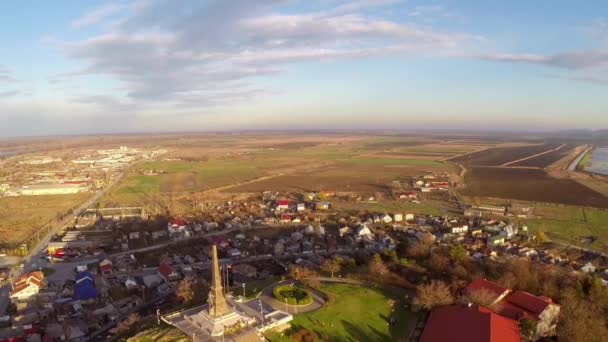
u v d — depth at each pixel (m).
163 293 171.00
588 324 114.25
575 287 132.00
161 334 115.56
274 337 113.19
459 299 125.88
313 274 159.25
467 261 162.88
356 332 115.94
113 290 173.88
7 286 180.50
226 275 185.25
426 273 153.00
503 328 105.88
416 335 114.31
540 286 134.12
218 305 117.12
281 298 132.38
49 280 184.88
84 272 187.50
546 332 115.69
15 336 137.25
